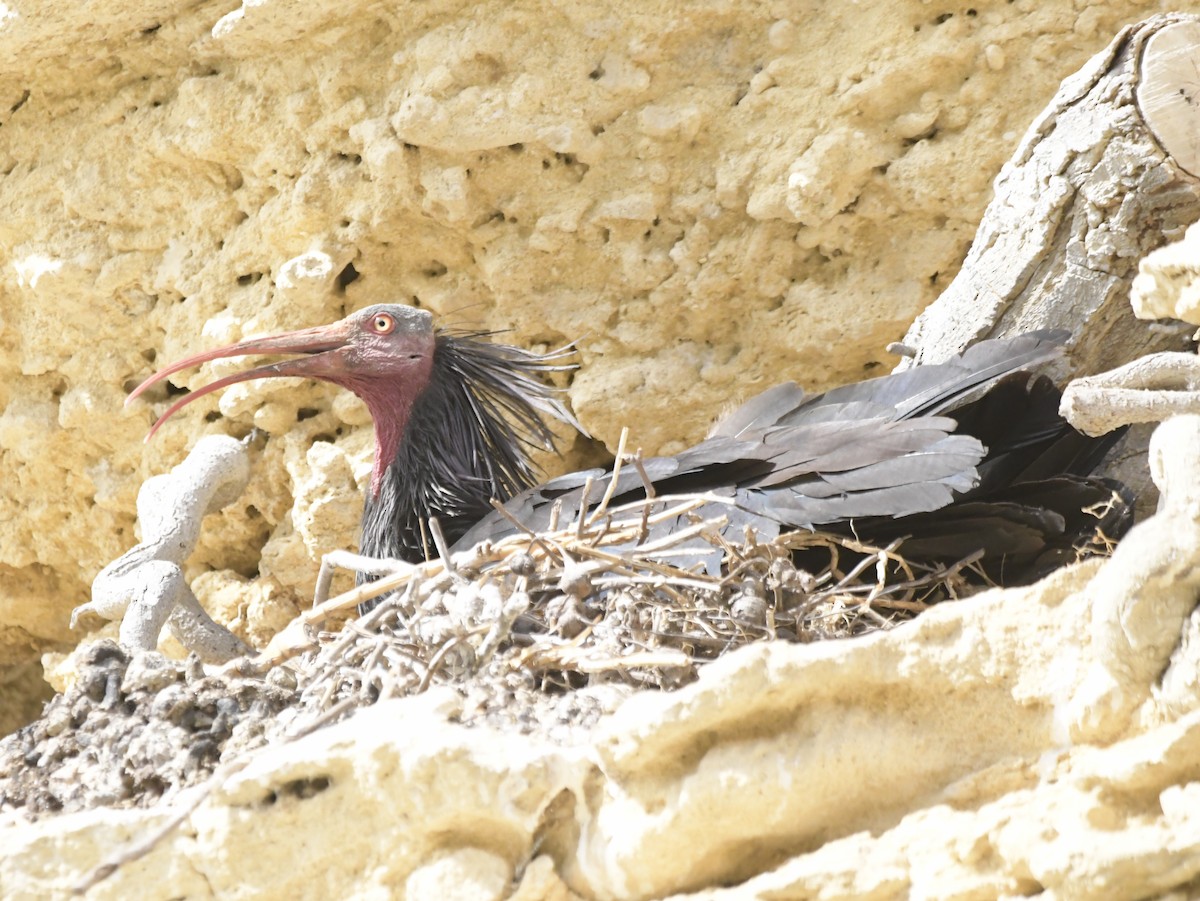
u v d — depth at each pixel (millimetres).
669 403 14992
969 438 9992
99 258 16156
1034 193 10898
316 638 9266
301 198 15164
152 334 16312
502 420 13281
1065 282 10953
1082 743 7070
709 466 10586
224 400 15789
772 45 14414
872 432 10266
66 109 16328
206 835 7344
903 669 7172
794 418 11219
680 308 14969
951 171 14000
